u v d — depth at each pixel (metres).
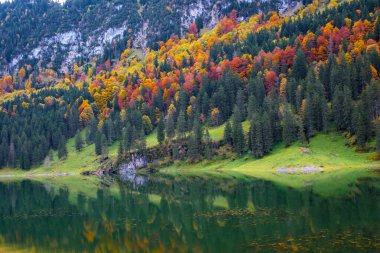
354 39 199.38
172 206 69.44
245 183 95.38
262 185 88.00
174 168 160.75
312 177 95.50
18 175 197.50
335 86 147.50
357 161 110.88
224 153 151.25
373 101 128.62
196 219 55.09
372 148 114.75
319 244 36.56
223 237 43.12
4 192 111.06
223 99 187.75
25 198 94.50
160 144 174.25
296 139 136.88
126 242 45.94
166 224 53.94
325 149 124.19
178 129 170.25
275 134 143.88
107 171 174.25
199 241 42.75
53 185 127.00
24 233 54.22
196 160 157.12
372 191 66.06
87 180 144.50
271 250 36.31
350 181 81.31
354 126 120.81
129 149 181.75
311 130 134.50
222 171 136.50
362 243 35.91
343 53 166.62
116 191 100.25
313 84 154.25
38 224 60.22
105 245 45.38
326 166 110.94
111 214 65.44
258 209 58.03
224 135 154.12
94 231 53.22
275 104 156.00
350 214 48.81
